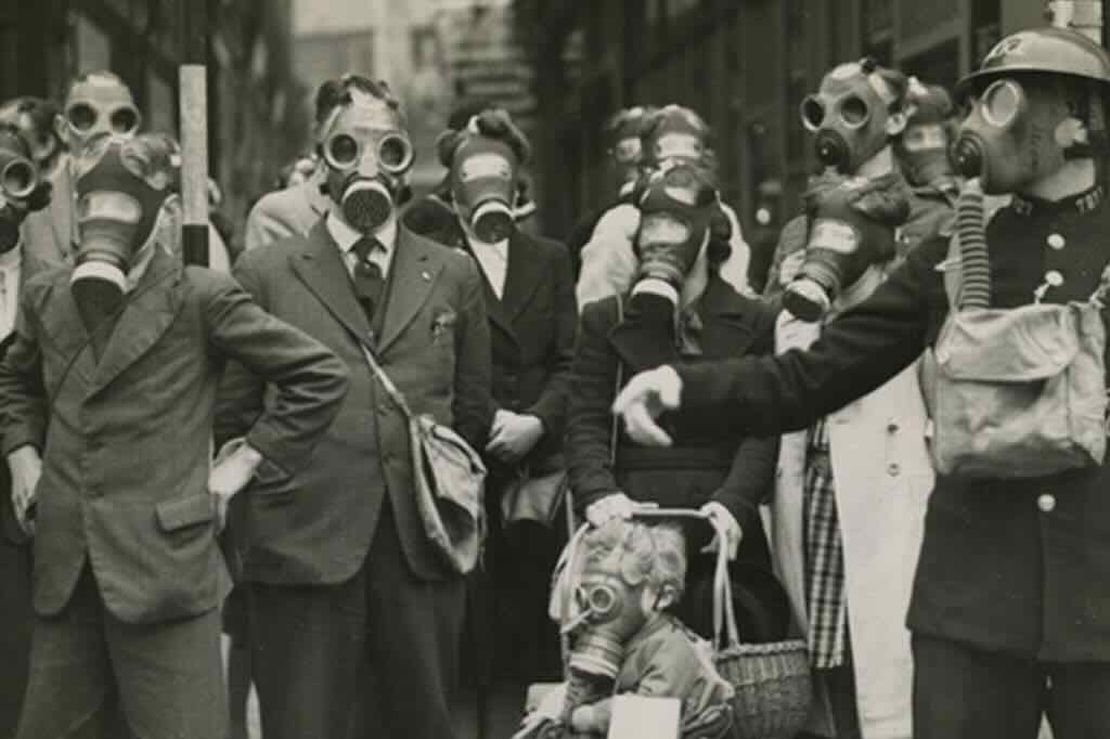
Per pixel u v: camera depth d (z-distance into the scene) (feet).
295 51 269.64
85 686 24.84
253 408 26.94
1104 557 19.56
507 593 33.81
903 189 30.42
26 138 31.24
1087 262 19.81
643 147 34.30
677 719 24.34
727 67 78.79
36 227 30.73
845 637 28.07
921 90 31.04
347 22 272.51
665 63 97.40
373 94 27.73
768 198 68.95
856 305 20.22
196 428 24.75
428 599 27.02
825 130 30.60
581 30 133.39
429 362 27.27
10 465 26.03
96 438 24.43
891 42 49.90
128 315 24.43
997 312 19.19
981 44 41.37
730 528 27.25
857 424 27.91
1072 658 19.44
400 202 35.76
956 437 19.34
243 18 143.43
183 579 24.40
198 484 24.66
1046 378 18.99
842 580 28.12
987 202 20.88
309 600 26.40
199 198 29.27
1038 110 19.80
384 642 26.91
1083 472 19.56
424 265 27.71
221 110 113.19
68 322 24.59
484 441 29.09
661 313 28.12
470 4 184.55
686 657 25.16
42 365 25.81
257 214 34.32
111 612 24.16
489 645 33.22
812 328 28.22
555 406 32.32
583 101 131.54
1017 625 19.62
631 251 33.22
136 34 82.17
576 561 26.81
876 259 27.71
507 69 183.52
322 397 25.07
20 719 26.89
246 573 26.61
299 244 27.43
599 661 25.03
